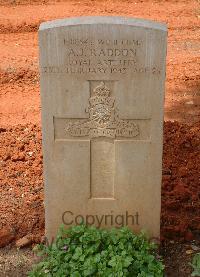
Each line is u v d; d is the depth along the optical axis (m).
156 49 2.14
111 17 2.16
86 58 2.16
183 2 5.23
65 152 2.29
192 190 2.69
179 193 2.64
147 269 2.20
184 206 2.59
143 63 2.16
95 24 2.12
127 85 2.19
